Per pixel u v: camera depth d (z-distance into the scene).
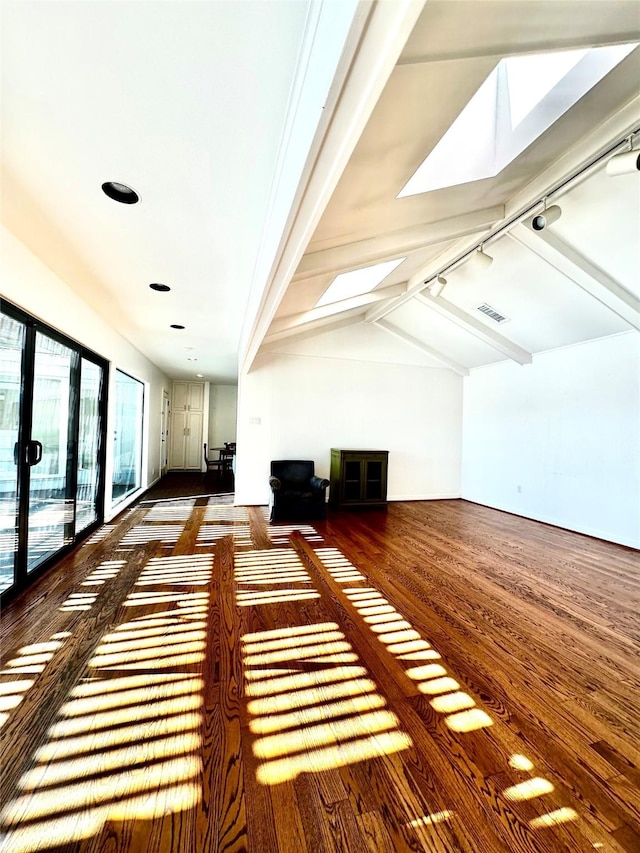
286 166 1.54
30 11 1.06
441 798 1.25
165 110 1.41
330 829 1.15
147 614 2.41
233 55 1.20
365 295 4.61
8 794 1.23
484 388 6.45
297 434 6.03
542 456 5.28
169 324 4.41
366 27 0.87
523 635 2.28
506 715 1.63
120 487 5.54
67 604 2.51
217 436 10.14
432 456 6.80
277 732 1.51
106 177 1.81
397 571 3.27
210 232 2.31
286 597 2.71
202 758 1.38
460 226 3.05
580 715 1.64
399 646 2.13
